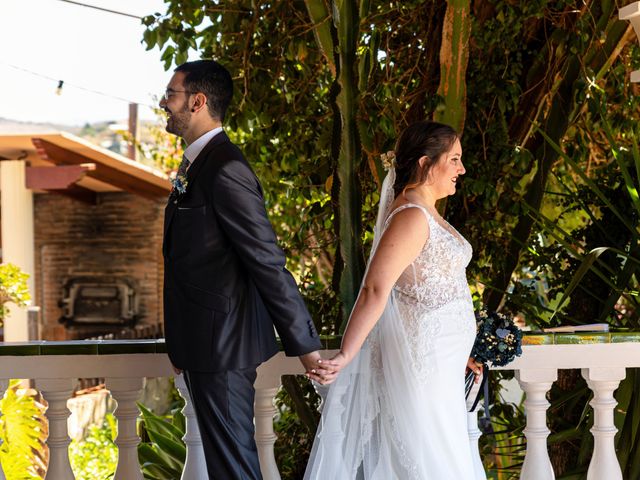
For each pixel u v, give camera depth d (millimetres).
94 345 3221
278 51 4844
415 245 2789
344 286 3635
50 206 17094
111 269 16969
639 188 3832
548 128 4574
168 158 12859
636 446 3533
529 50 4652
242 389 2746
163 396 12250
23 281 8586
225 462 2725
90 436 11516
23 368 3223
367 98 4512
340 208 3627
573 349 3287
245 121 4906
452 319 2865
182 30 4684
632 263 3811
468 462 2936
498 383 4664
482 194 4520
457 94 3953
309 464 3076
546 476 3297
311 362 2717
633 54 5023
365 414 2982
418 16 4637
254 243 2607
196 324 2664
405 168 2924
